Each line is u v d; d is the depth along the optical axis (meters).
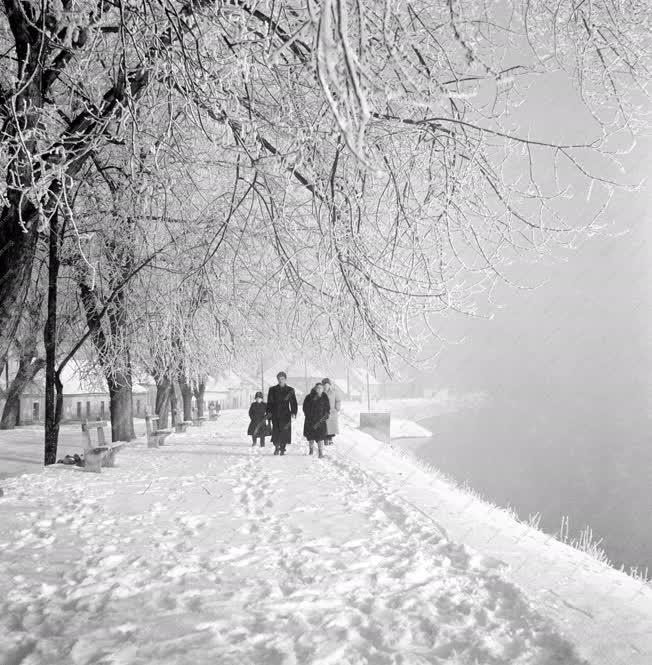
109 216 12.71
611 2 5.02
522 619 4.42
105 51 7.23
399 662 3.76
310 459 15.40
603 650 3.92
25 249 8.02
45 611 4.62
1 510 8.42
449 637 4.14
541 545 7.32
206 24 5.33
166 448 18.27
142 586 5.23
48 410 13.91
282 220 6.57
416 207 5.99
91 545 6.56
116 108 5.97
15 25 7.35
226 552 6.29
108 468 13.31
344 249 5.84
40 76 7.39
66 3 6.60
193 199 9.29
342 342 6.57
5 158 6.28
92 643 4.03
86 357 17.44
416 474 14.42
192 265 8.92
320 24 1.95
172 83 5.59
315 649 3.91
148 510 8.53
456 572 5.65
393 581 5.36
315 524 7.67
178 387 31.16
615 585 5.61
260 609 4.67
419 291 6.02
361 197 5.78
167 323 13.02
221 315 10.02
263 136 6.48
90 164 11.49
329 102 1.90
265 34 5.15
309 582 5.34
